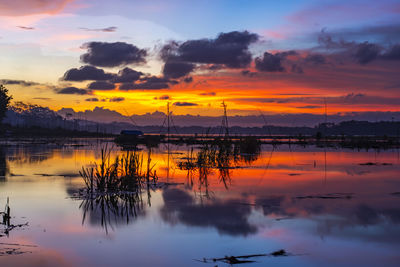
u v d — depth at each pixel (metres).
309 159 37.50
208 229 11.83
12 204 15.26
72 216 13.41
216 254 9.62
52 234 11.27
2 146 59.19
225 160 33.44
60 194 17.41
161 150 54.47
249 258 9.32
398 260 9.23
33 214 13.66
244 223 12.56
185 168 29.00
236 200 16.41
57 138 104.75
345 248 10.08
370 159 37.44
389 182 21.77
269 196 17.31
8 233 11.35
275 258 9.33
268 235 11.20
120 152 48.72
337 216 13.49
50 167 28.72
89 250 9.88
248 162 34.03
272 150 53.38
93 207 14.84
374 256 9.50
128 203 15.68
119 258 9.32
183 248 10.05
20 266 8.73
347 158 38.78
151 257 9.38
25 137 103.88
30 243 10.43
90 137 128.38
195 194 17.80
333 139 99.25
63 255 9.48
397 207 14.93
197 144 73.44
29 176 23.36
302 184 21.02
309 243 10.48
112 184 18.41
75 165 30.38
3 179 22.00
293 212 14.09
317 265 8.89
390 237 11.02
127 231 11.62
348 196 17.34
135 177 19.38
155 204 15.50
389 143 69.81
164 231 11.61
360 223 12.55
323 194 17.88
